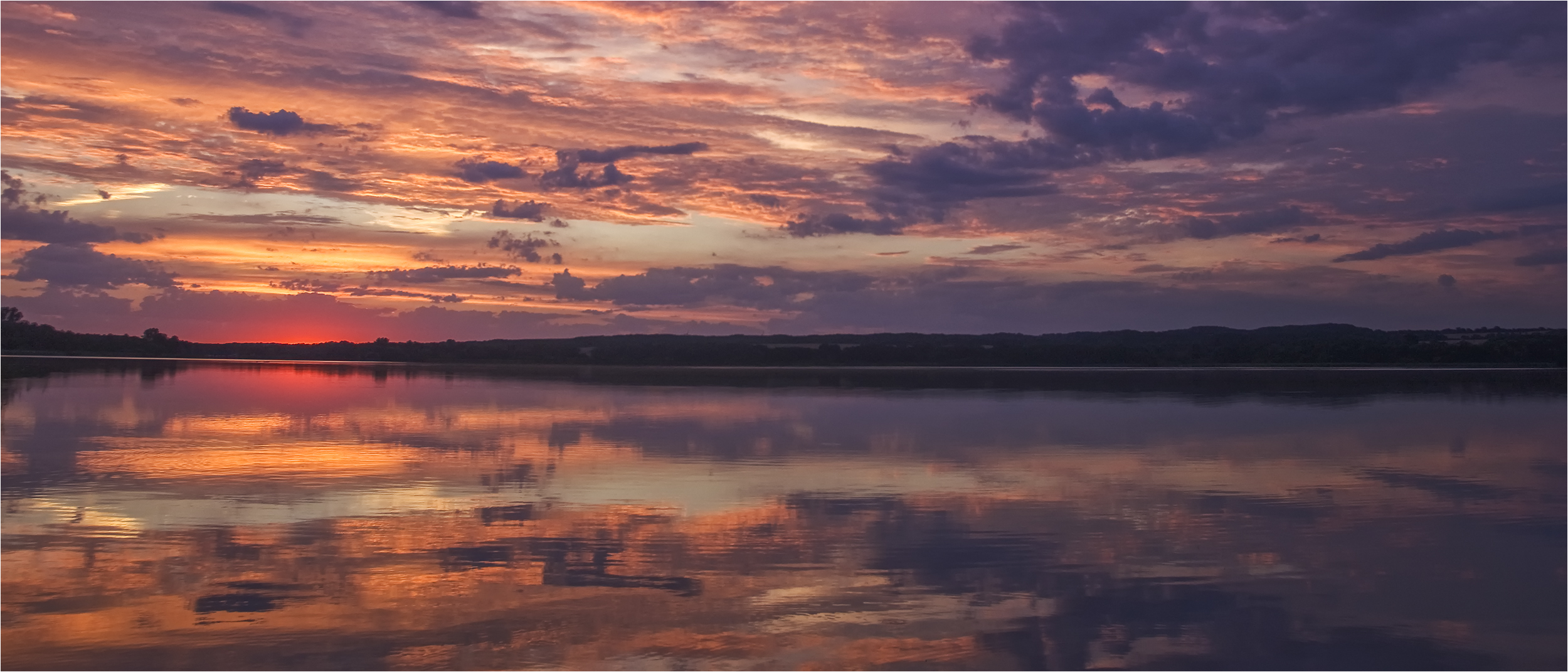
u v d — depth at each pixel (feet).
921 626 35.42
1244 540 47.70
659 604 37.45
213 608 36.52
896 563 43.06
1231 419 108.27
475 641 33.63
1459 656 33.40
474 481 61.82
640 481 62.54
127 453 72.38
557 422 99.09
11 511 51.65
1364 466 70.74
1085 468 68.95
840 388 170.30
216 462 68.74
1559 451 80.33
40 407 107.76
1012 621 36.06
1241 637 34.73
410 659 32.27
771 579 40.55
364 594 38.22
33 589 38.50
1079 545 46.24
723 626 35.27
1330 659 32.99
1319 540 47.78
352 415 105.09
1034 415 111.96
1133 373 259.39
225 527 48.57
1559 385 186.29
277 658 32.19
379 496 56.65
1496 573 42.34
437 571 41.27
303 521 50.01
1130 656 33.12
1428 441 86.74
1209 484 62.59
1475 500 57.93
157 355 388.98
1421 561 44.04
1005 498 57.72
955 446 80.84
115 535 46.83
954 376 234.79
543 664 32.04
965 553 44.78
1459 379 214.90
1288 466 70.79
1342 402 135.64
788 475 65.10
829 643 33.86
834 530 48.91
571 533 47.85
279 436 84.12
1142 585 40.27
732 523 50.34
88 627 34.50
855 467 68.49
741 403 127.03
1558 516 53.47
